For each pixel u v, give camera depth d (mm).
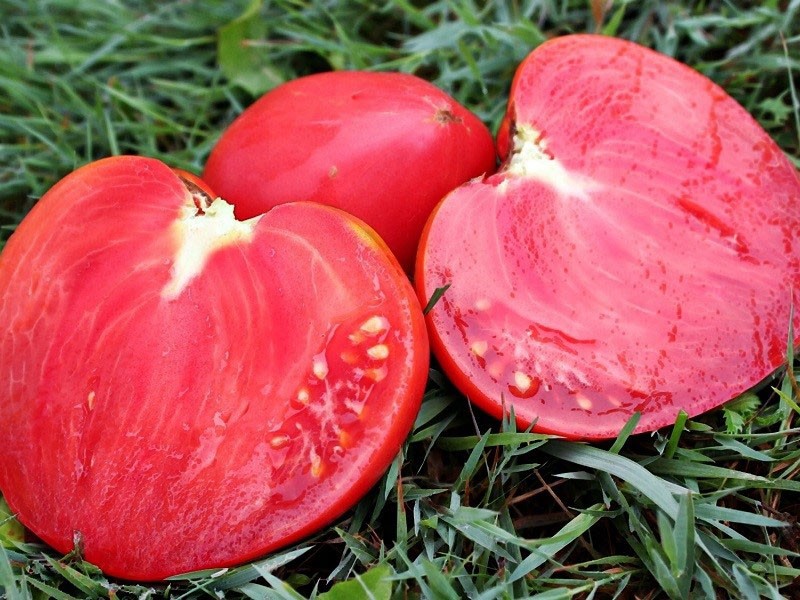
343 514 255
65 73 364
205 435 238
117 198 253
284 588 233
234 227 249
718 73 331
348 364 237
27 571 248
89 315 246
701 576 238
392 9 366
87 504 240
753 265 262
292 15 357
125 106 354
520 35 330
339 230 243
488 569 247
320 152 265
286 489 235
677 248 261
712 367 256
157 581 243
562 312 255
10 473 248
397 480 250
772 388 260
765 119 326
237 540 236
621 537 259
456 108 274
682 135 269
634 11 349
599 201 262
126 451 240
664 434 263
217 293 245
